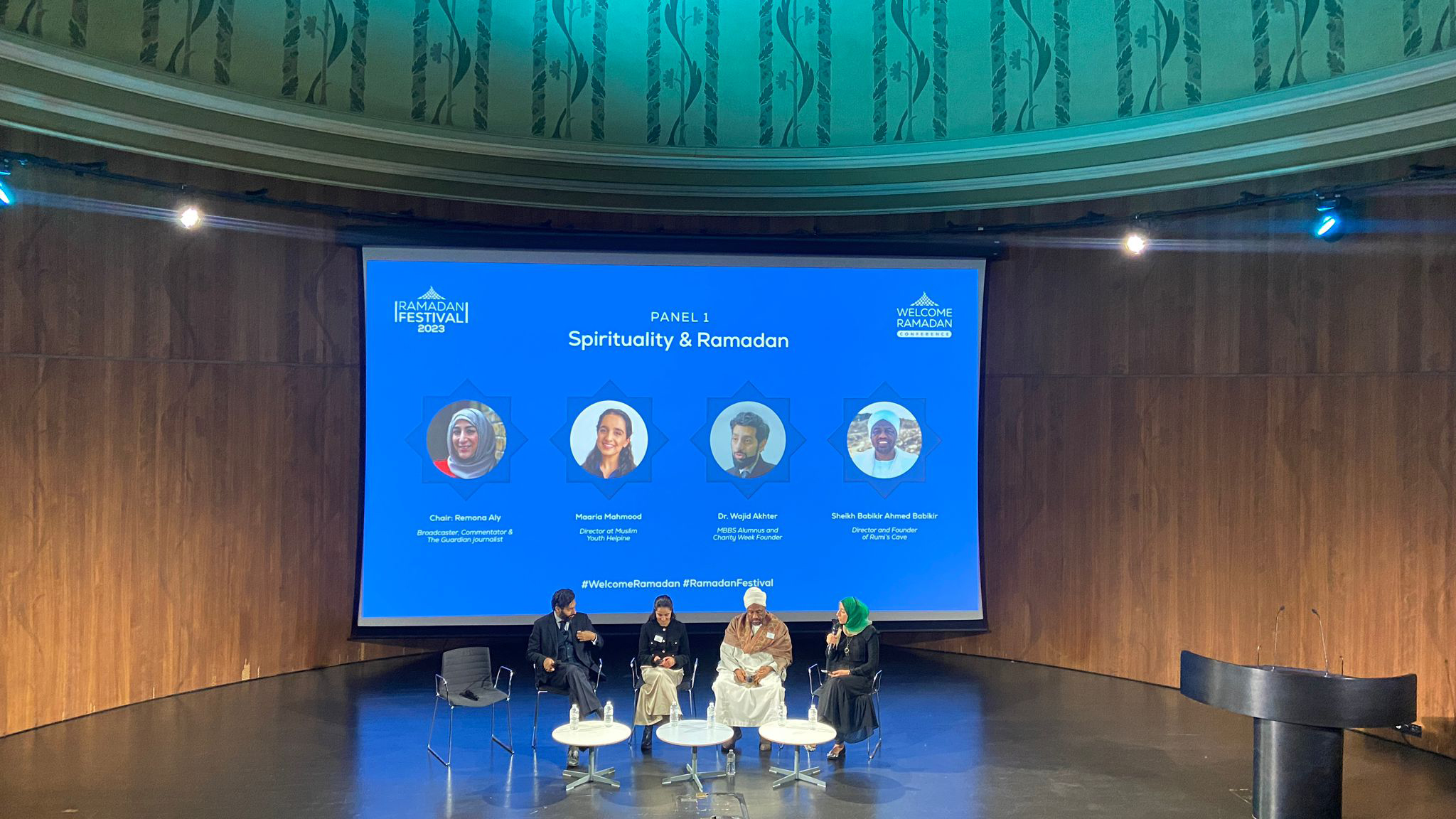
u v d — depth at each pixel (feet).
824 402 28.12
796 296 28.07
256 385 26.45
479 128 28.30
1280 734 17.46
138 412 24.23
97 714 23.52
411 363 27.04
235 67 25.07
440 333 27.14
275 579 26.99
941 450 28.30
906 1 29.01
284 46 25.80
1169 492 26.61
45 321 22.52
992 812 18.21
